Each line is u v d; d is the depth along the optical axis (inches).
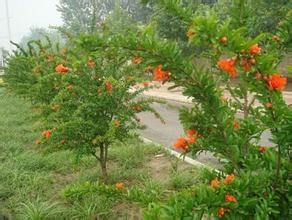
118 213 214.5
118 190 129.2
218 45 84.7
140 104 248.5
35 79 383.2
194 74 97.9
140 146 345.7
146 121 562.3
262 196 100.5
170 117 589.3
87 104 229.6
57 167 303.3
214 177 120.7
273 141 103.0
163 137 446.6
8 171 279.9
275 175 105.7
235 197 95.7
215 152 115.5
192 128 113.7
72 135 235.8
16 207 230.8
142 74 241.8
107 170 292.8
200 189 95.3
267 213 95.0
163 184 249.3
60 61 276.8
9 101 726.5
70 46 270.5
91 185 132.4
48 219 206.8
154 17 121.2
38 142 246.5
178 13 107.7
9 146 362.0
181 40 456.4
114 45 93.5
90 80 235.9
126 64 241.0
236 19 137.4
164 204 91.4
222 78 154.9
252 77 90.0
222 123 105.2
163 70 97.3
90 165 309.6
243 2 136.3
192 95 102.5
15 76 433.7
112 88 235.5
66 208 217.9
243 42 83.3
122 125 245.4
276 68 100.9
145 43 93.2
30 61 392.8
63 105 244.2
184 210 88.5
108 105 239.3
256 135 119.3
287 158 111.3
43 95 291.0
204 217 154.2
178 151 353.4
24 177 272.1
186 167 294.5
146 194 134.5
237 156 107.8
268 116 99.3
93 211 207.3
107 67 238.8
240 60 86.6
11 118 529.0
